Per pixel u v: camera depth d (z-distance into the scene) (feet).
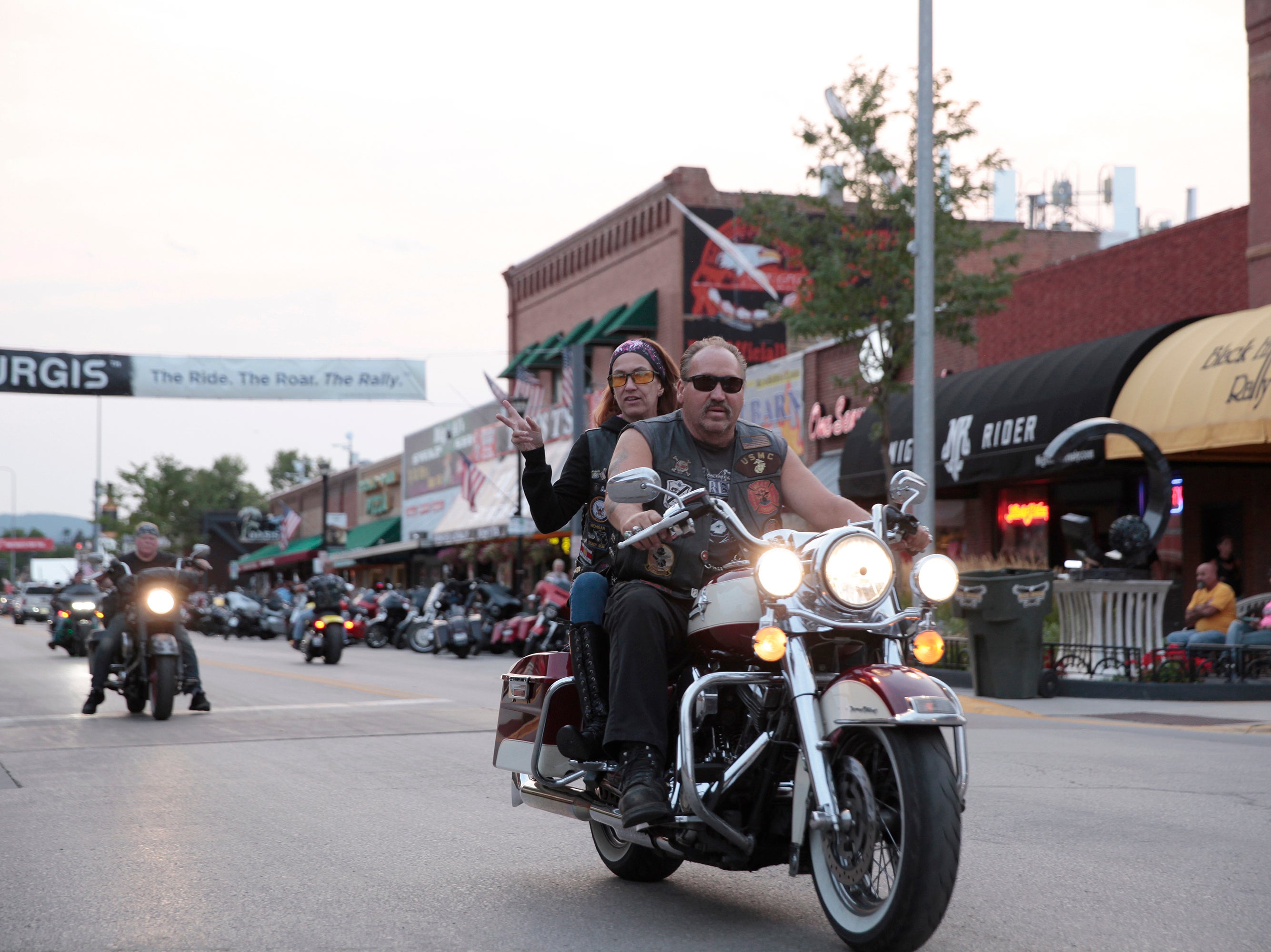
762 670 15.01
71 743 35.50
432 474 175.11
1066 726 38.55
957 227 72.18
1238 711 41.57
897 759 13.15
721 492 16.12
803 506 16.55
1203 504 65.87
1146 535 49.90
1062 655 49.88
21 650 103.86
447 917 16.12
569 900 16.99
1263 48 62.39
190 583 43.45
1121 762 29.78
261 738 35.96
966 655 52.85
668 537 14.64
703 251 124.77
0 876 18.76
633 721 14.83
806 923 15.71
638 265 132.98
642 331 128.77
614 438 17.75
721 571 15.56
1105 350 62.03
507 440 147.64
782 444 16.72
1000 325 80.28
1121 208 137.90
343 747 33.76
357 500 220.23
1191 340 58.23
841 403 91.86
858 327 71.41
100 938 15.28
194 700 44.32
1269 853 19.70
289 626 96.89
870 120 69.26
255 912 16.42
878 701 13.28
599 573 17.16
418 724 39.81
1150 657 47.11
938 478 71.26
